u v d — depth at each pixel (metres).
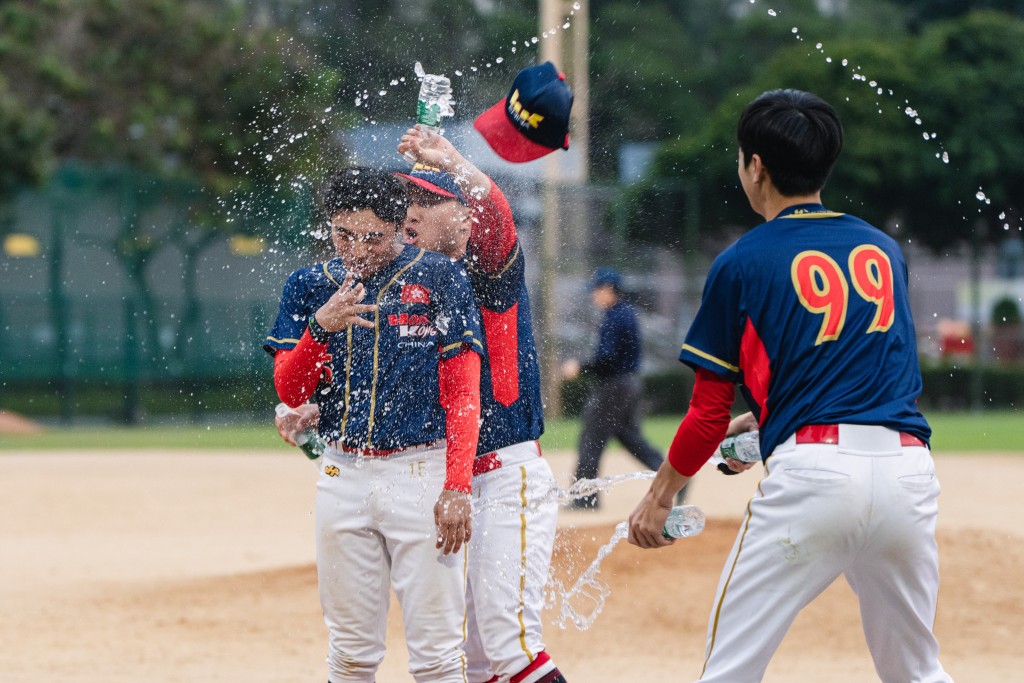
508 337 12.22
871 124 85.88
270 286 66.50
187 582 22.16
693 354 10.27
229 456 51.34
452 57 67.88
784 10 117.69
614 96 99.31
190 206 71.06
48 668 16.73
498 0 70.56
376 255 11.28
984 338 91.06
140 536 29.58
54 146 77.62
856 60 87.50
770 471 10.07
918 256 91.81
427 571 11.30
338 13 69.56
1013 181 86.94
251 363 67.81
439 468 11.36
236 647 18.09
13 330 70.38
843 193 86.56
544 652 12.05
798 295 10.04
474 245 12.17
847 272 10.14
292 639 18.53
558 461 37.69
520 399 12.27
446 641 11.43
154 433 64.56
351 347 11.30
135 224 71.44
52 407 70.75
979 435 61.09
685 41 113.25
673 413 76.94
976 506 32.44
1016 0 112.81
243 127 74.69
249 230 67.50
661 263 75.69
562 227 65.00
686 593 19.89
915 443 10.00
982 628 18.67
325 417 11.51
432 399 11.31
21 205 70.12
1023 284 94.75
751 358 10.17
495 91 19.41
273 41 72.88
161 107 76.00
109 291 71.69
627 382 29.25
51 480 41.03
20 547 27.69
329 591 11.60
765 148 10.50
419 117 12.71
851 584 10.52
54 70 74.31
